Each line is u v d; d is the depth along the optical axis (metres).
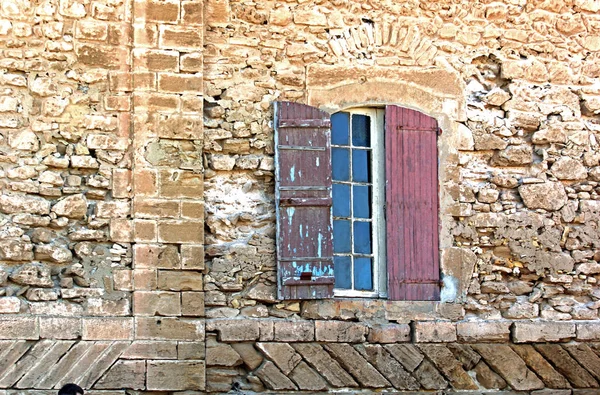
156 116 9.80
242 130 10.09
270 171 10.11
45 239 9.46
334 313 10.09
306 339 9.91
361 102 10.43
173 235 9.67
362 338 10.06
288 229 10.00
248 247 9.98
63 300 9.41
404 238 10.36
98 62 9.77
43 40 9.70
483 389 10.30
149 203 9.66
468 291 10.46
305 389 9.84
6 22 9.65
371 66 10.50
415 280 10.33
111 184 9.66
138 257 9.56
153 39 9.88
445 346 10.27
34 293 9.34
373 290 10.34
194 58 9.94
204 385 9.53
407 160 10.46
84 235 9.52
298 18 10.41
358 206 10.45
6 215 9.41
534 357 10.45
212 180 10.02
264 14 10.34
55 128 9.62
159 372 9.44
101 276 9.51
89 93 9.73
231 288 9.87
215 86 10.13
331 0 10.51
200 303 9.65
